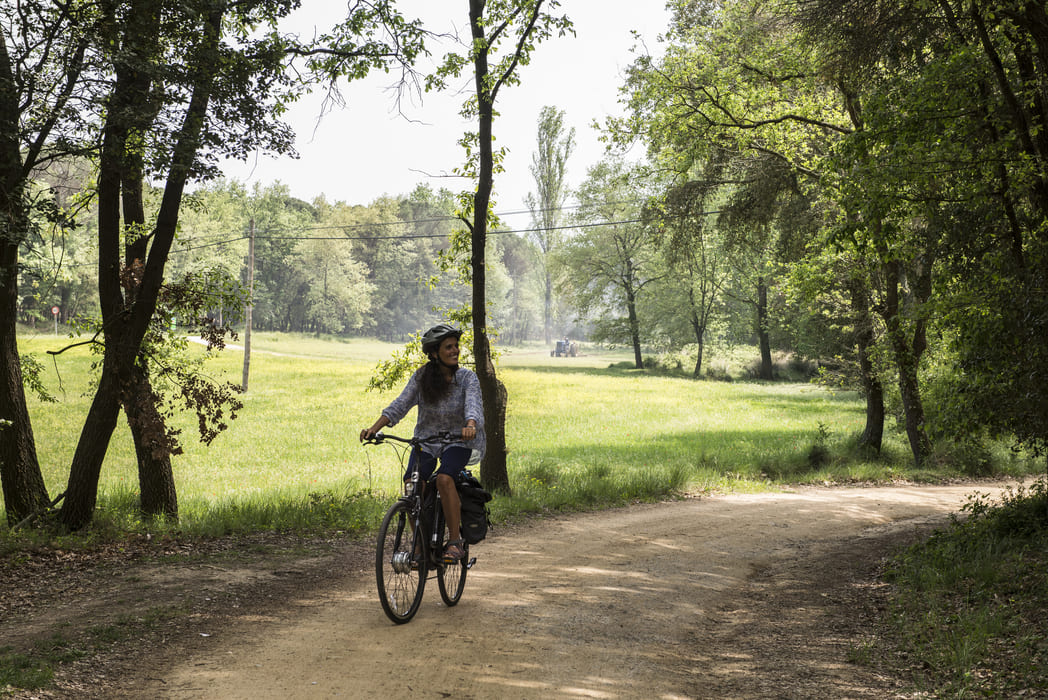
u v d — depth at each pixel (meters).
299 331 108.56
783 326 30.56
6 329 9.44
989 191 9.55
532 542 9.44
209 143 9.14
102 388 9.58
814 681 4.81
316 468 19.66
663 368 61.75
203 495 14.78
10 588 6.38
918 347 20.50
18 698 3.93
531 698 4.28
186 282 10.66
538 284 124.56
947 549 8.55
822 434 23.77
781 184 20.38
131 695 4.11
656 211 22.73
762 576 8.38
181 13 8.91
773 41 17.52
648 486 15.09
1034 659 4.82
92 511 9.43
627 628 5.87
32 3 7.75
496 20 12.83
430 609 5.98
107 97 8.31
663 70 18.92
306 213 122.06
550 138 78.75
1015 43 9.07
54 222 8.50
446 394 5.65
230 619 5.60
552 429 29.81
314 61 11.34
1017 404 8.35
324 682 4.36
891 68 12.13
